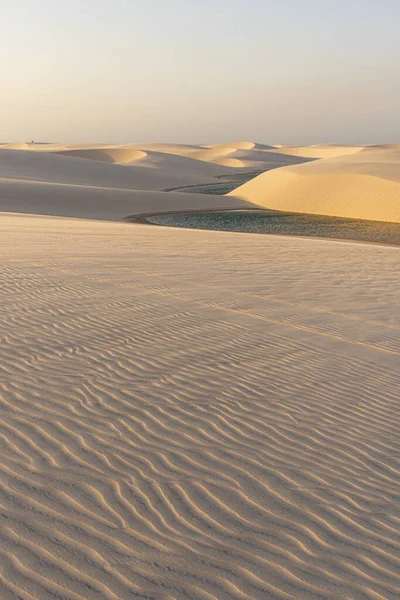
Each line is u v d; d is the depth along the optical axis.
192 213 46.78
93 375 6.03
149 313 8.78
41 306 8.74
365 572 3.24
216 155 176.38
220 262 14.83
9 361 6.25
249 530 3.56
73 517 3.54
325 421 5.35
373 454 4.76
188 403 5.50
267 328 8.40
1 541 3.23
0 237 18.67
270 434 4.98
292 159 168.75
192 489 4.00
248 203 54.94
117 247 17.11
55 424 4.84
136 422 5.01
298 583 3.11
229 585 3.04
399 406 5.85
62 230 23.12
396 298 11.15
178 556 3.25
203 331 8.01
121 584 2.98
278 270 13.95
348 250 20.16
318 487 4.16
